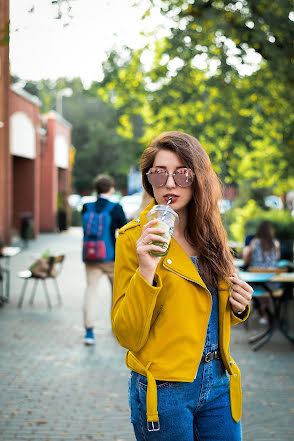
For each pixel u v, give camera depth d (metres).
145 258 1.90
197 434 2.14
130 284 1.96
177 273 2.01
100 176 7.25
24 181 27.19
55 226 32.69
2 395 5.14
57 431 4.29
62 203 33.91
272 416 4.66
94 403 4.96
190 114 12.53
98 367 6.11
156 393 1.99
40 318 8.75
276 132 12.00
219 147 12.06
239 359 6.61
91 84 14.38
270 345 7.37
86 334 7.13
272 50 9.87
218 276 2.11
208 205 2.14
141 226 2.10
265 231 8.75
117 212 7.02
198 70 11.91
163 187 2.12
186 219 2.17
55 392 5.24
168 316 2.01
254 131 12.03
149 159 2.18
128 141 43.00
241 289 2.09
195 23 10.62
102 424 4.46
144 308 1.92
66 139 36.06
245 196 22.75
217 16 10.11
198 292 2.03
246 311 2.16
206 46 10.94
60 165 34.38
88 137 54.69
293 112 11.31
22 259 18.05
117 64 12.86
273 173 13.73
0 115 19.38
